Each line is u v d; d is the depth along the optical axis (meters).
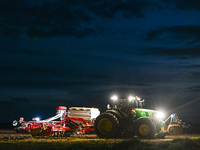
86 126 20.44
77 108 20.70
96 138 18.25
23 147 12.49
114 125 17.95
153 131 17.56
